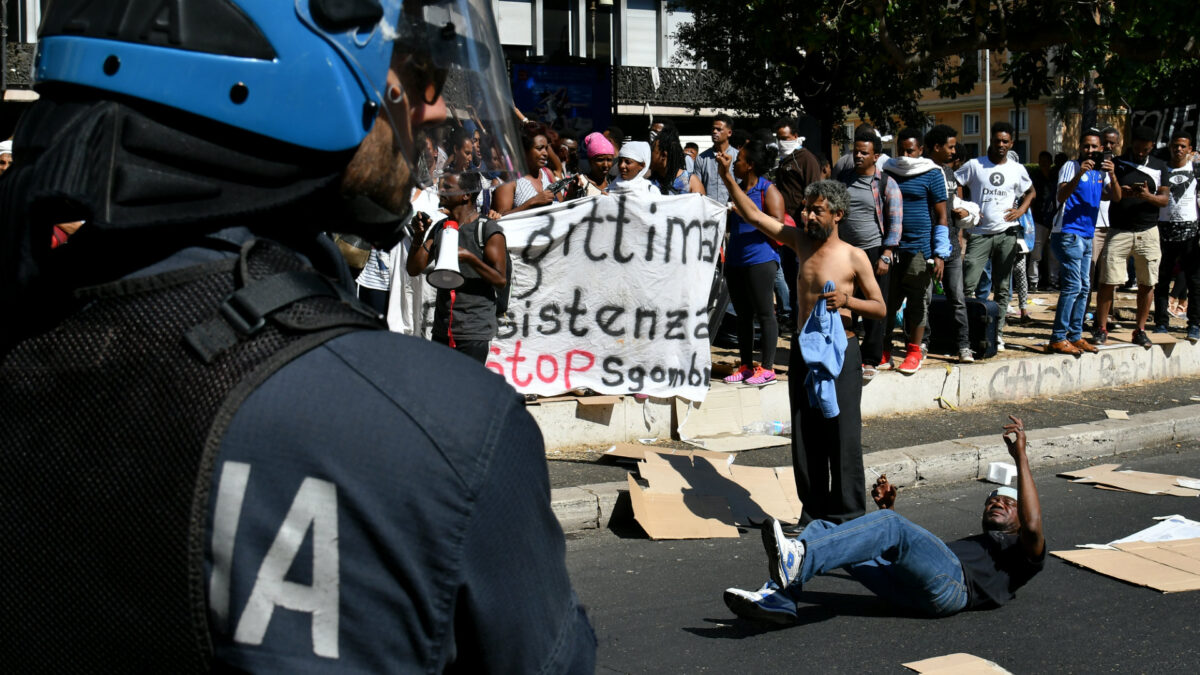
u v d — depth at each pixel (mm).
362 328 959
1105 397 8781
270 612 862
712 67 20172
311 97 969
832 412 5125
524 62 18656
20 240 934
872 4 11828
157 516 859
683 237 7105
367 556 869
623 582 4957
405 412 895
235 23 951
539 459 979
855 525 4262
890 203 7711
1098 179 9039
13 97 18484
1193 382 9477
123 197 911
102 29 954
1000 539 4578
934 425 7684
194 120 944
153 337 907
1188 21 10297
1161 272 10328
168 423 872
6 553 898
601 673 3928
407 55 1106
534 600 958
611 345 7113
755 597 4148
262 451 865
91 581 875
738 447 7027
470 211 5926
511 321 6977
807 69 16875
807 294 5340
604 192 7680
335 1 983
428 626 889
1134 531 5797
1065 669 3979
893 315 8242
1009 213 9500
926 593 4367
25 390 920
